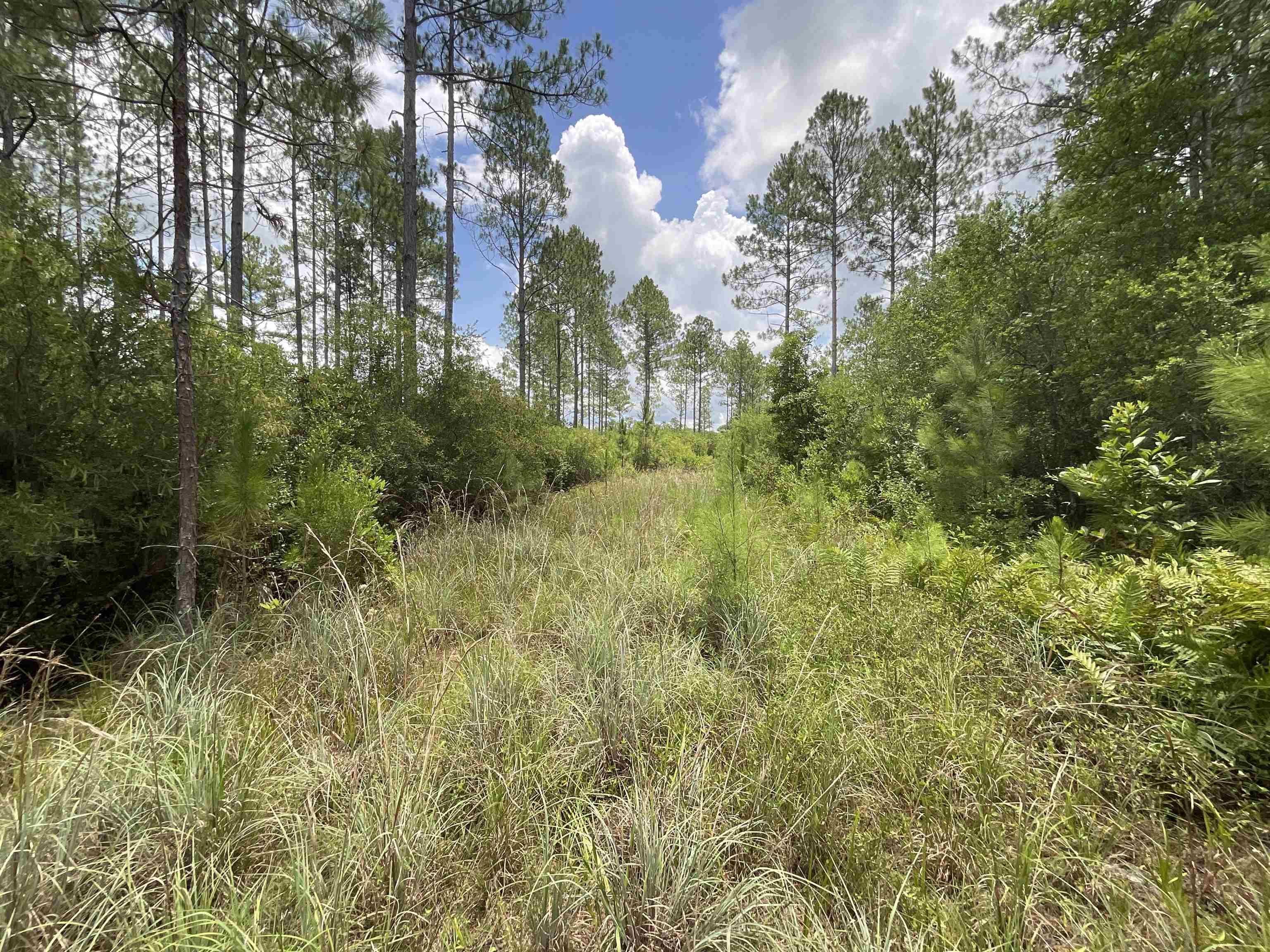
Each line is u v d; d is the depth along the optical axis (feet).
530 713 7.50
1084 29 16.80
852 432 25.26
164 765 5.62
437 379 23.73
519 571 14.15
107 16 7.97
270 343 15.30
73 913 4.24
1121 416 9.90
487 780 6.06
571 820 5.51
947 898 4.70
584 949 4.53
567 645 9.82
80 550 9.45
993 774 5.72
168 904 4.58
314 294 44.98
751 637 9.76
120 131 32.63
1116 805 5.49
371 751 6.43
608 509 23.12
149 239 8.36
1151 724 5.91
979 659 7.80
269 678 8.45
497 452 25.21
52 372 9.23
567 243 60.44
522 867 5.30
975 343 15.28
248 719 7.09
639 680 8.00
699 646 9.64
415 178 26.23
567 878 4.71
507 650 9.19
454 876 5.11
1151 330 12.89
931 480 15.48
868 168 53.78
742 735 6.88
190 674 8.25
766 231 62.03
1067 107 25.80
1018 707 6.79
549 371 83.82
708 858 5.02
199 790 5.40
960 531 13.62
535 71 32.89
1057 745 6.50
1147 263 13.67
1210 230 12.73
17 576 8.58
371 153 15.52
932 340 23.00
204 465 11.09
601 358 94.63
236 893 4.24
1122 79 14.92
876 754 6.26
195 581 9.27
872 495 21.57
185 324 8.99
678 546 15.96
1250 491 9.99
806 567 12.94
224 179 16.49
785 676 8.18
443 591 12.21
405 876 4.86
